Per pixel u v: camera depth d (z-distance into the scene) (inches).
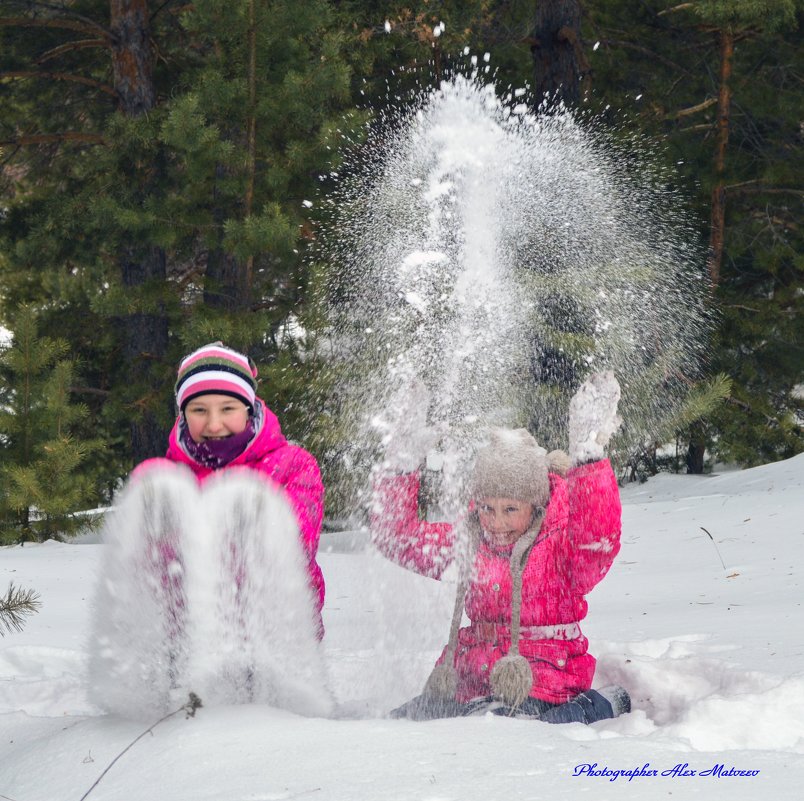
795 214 1090.7
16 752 149.2
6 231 903.7
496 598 171.6
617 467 623.8
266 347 773.9
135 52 844.6
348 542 500.4
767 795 102.3
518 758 117.3
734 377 1007.0
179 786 117.9
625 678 188.2
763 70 1080.8
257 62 721.0
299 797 107.3
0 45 899.4
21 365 671.8
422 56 868.6
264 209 699.4
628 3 1054.4
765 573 338.0
